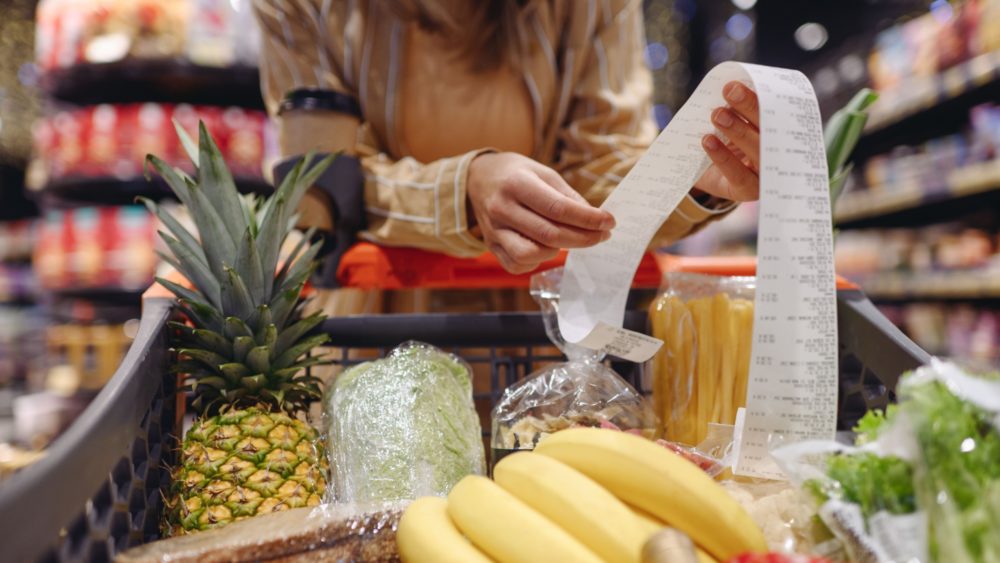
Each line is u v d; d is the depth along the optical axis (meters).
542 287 1.06
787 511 0.64
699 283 1.05
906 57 3.66
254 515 0.79
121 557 0.58
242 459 0.81
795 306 0.65
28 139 4.22
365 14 1.40
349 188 1.23
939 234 3.71
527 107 1.44
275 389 0.93
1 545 0.43
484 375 1.30
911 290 3.69
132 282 2.97
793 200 0.65
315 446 0.88
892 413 0.59
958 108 3.71
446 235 1.18
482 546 0.60
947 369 0.55
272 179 1.22
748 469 0.68
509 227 0.99
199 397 0.91
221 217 0.93
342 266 1.26
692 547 0.49
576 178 1.41
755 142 0.78
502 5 1.40
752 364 0.65
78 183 2.90
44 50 3.01
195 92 3.20
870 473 0.56
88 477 0.56
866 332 0.92
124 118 2.89
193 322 0.93
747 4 5.34
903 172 3.75
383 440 0.87
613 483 0.60
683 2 5.54
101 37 2.92
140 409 0.72
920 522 0.52
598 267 0.92
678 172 0.84
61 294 3.08
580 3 1.41
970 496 0.50
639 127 1.49
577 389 0.91
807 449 0.60
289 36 1.40
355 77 1.42
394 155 1.46
